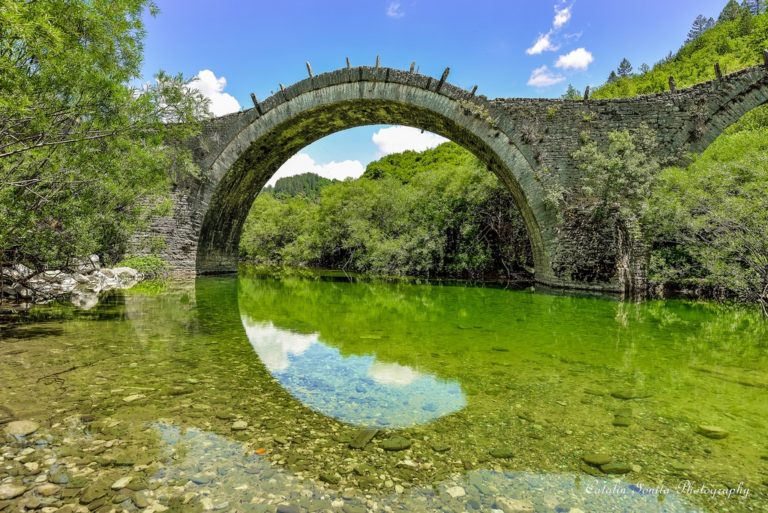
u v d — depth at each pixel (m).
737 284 9.73
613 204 12.58
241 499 2.35
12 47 5.17
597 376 4.66
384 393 4.08
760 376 4.70
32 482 2.44
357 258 30.64
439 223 21.95
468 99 14.14
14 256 8.70
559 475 2.70
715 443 3.15
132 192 10.05
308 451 2.92
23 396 3.74
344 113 16.73
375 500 2.38
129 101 6.76
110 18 6.26
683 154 12.59
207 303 10.26
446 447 3.03
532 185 13.59
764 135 11.52
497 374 4.71
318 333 6.93
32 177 7.23
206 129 16.56
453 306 10.45
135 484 2.45
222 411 3.55
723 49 37.88
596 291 12.98
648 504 2.42
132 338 6.11
